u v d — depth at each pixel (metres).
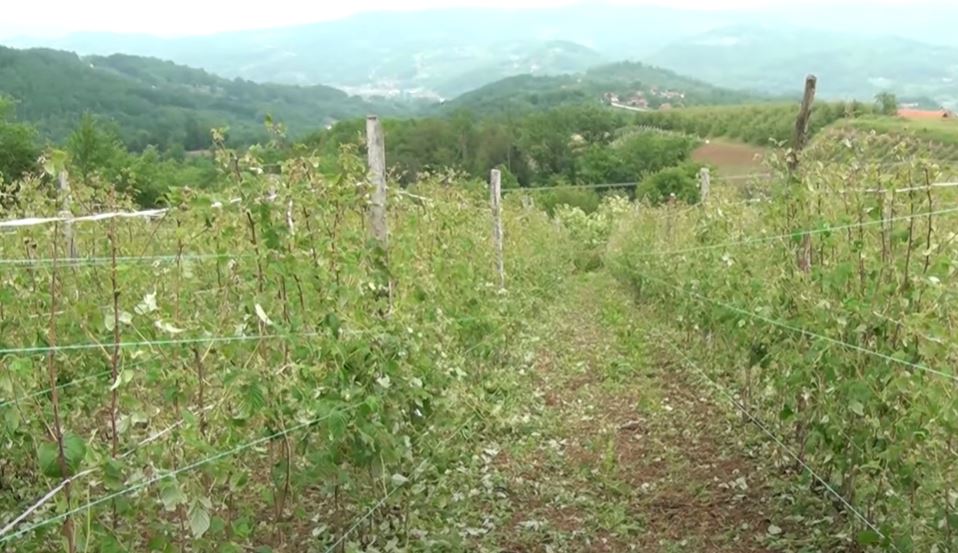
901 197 4.26
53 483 3.20
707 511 5.27
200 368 3.27
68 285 4.30
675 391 8.37
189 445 2.96
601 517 5.13
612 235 22.39
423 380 4.43
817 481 5.19
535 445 6.42
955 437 3.72
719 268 7.88
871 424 4.01
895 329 4.04
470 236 8.62
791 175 5.61
